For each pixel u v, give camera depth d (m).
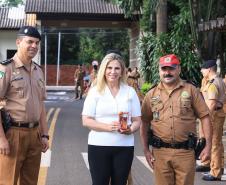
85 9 31.59
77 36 57.00
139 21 27.12
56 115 20.41
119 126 5.85
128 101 5.98
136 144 13.62
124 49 56.28
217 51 20.61
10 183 5.95
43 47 55.84
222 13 19.73
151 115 6.40
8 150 5.86
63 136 14.79
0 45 45.09
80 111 22.36
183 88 6.24
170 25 23.25
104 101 5.93
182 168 6.18
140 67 23.89
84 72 32.06
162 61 6.21
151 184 9.10
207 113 6.27
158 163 6.27
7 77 5.87
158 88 6.30
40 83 6.15
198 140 6.47
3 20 44.97
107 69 5.97
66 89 45.31
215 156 9.41
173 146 6.19
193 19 19.50
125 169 5.91
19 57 5.98
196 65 20.30
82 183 9.06
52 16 31.64
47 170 10.09
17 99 5.92
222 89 9.29
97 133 5.91
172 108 6.19
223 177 9.71
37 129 6.13
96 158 5.91
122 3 24.00
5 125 5.87
